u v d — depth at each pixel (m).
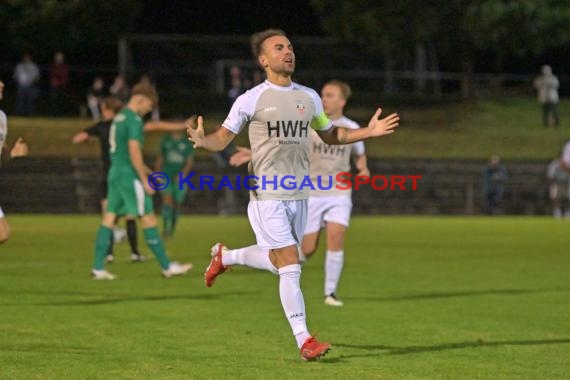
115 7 106.06
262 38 19.98
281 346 21.31
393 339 22.42
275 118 19.75
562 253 46.81
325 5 109.75
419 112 109.75
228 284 33.09
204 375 18.05
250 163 20.30
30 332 22.77
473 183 91.00
